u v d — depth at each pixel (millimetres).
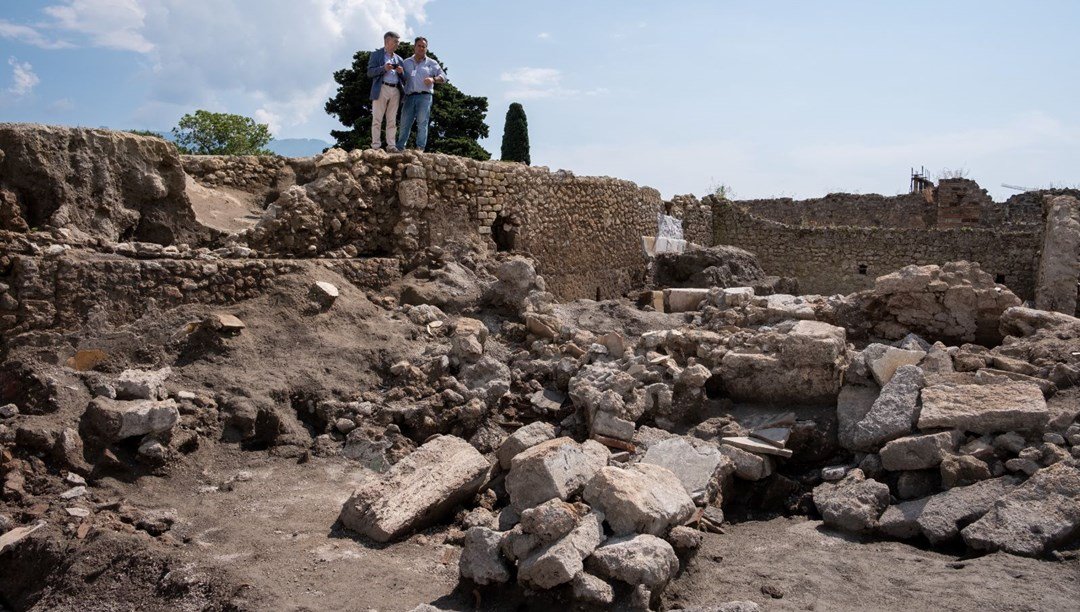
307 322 8648
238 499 6293
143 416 6414
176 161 9586
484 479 6652
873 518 6242
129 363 7457
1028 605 4699
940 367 7691
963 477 6316
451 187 11695
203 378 7477
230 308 8453
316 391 7785
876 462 6820
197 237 9742
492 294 10391
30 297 7277
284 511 6141
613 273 16359
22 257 7352
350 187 10828
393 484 6086
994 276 23594
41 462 6098
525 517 5016
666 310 11633
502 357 9117
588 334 9461
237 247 9406
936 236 24141
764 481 7012
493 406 8148
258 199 11617
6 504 5699
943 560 5574
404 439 7422
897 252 24531
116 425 6320
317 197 10625
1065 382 7254
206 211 10422
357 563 5387
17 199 8125
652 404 7777
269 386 7578
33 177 8266
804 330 8320
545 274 13539
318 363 8164
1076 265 16297
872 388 7680
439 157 11570
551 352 9055
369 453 7230
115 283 7750
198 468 6648
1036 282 20844
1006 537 5578
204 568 4996
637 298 15984
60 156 8484
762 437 7250
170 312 7984
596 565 4895
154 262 8086
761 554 5805
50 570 5168
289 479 6754
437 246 11305
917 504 6238
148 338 7672
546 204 13547
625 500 5227
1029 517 5660
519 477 5680
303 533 5789
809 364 7828
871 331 9586
